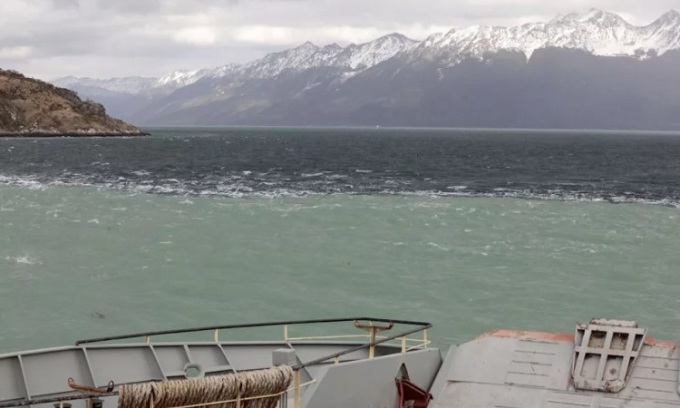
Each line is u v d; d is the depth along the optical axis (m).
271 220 54.19
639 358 12.04
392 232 49.97
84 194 70.62
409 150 182.00
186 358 14.24
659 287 36.62
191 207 60.94
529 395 11.85
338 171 105.81
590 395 11.62
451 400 12.16
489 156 155.25
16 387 12.70
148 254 42.44
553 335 13.07
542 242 47.44
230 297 34.28
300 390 12.63
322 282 36.97
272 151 168.38
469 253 43.72
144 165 114.12
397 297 34.38
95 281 36.47
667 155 169.50
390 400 12.66
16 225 51.09
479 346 13.11
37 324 29.98
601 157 157.00
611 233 51.00
